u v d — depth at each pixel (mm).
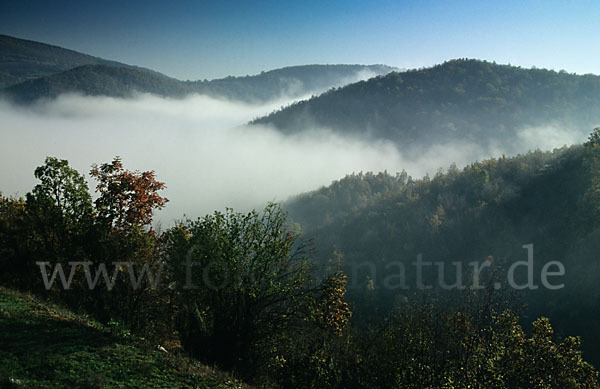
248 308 16031
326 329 16969
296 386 16297
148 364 10641
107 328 12531
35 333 10617
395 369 18719
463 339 18547
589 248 89875
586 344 70750
